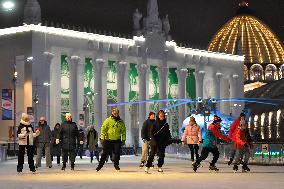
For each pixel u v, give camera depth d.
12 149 80.31
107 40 120.88
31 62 104.38
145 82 129.38
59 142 31.94
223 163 42.69
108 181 22.55
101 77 119.19
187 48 140.75
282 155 37.47
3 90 63.38
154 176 25.66
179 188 18.77
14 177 25.80
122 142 30.83
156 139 27.94
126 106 126.25
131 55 126.06
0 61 108.44
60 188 19.14
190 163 43.16
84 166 38.41
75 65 113.88
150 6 132.75
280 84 151.38
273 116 129.50
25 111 103.94
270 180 22.55
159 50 132.75
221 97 154.75
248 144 29.19
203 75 143.88
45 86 105.50
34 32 105.38
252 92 156.38
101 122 118.88
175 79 141.00
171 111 137.62
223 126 73.94
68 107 114.94
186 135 34.69
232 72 153.38
